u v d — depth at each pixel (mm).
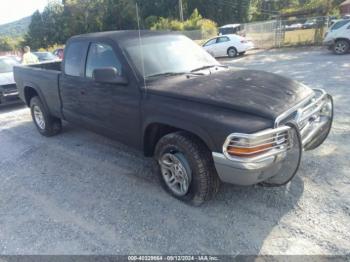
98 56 4508
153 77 3988
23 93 6734
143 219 3441
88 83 4629
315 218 3229
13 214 3746
